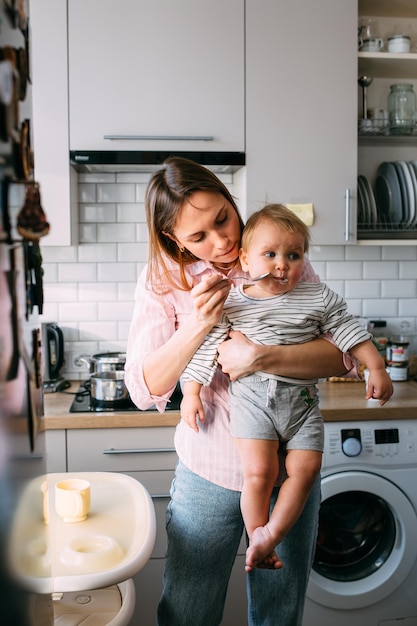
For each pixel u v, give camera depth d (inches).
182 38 100.3
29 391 32.1
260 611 63.4
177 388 106.8
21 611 29.0
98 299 117.6
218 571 62.9
